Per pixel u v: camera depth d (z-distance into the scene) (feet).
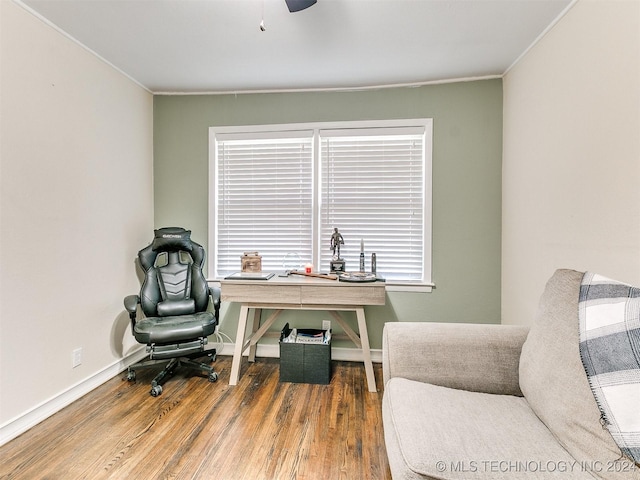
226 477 4.89
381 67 8.28
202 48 7.44
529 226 7.44
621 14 4.75
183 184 9.98
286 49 7.47
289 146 9.80
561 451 3.27
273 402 7.04
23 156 6.05
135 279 9.21
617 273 4.91
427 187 9.16
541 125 6.93
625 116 4.72
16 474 4.95
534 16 6.28
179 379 8.16
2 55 5.67
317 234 9.68
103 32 6.84
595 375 3.28
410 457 3.22
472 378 4.71
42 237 6.44
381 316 9.37
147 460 5.24
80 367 7.33
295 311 9.66
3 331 5.71
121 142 8.64
